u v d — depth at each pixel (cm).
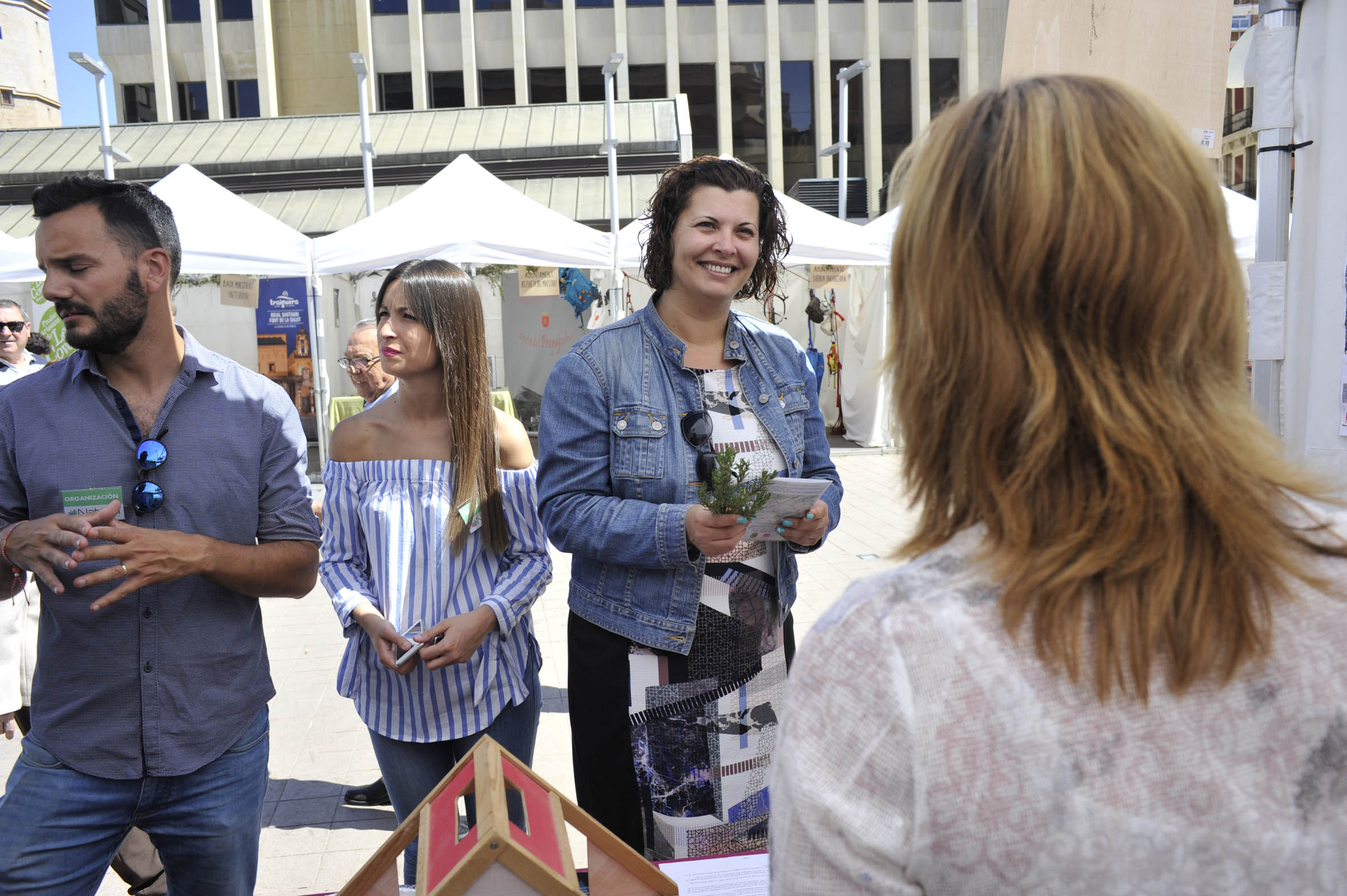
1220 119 203
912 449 76
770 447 209
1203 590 63
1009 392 68
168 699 184
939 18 2861
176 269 189
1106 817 62
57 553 163
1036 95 71
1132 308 66
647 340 208
